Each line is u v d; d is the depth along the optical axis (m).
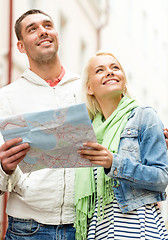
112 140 2.69
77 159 2.48
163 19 19.02
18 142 2.42
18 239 2.87
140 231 2.50
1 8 7.82
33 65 3.18
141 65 16.48
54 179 2.86
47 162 2.52
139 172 2.48
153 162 2.54
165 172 2.52
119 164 2.48
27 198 2.84
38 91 3.09
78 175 2.77
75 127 2.36
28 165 2.54
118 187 2.59
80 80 3.22
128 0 15.95
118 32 14.64
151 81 17.36
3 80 7.55
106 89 2.79
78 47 11.33
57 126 2.37
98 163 2.44
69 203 2.85
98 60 2.88
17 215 2.88
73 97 3.12
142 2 16.88
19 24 3.24
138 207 2.54
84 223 2.67
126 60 15.20
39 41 3.12
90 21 12.22
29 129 2.41
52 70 3.17
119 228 2.53
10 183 2.75
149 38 17.33
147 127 2.63
